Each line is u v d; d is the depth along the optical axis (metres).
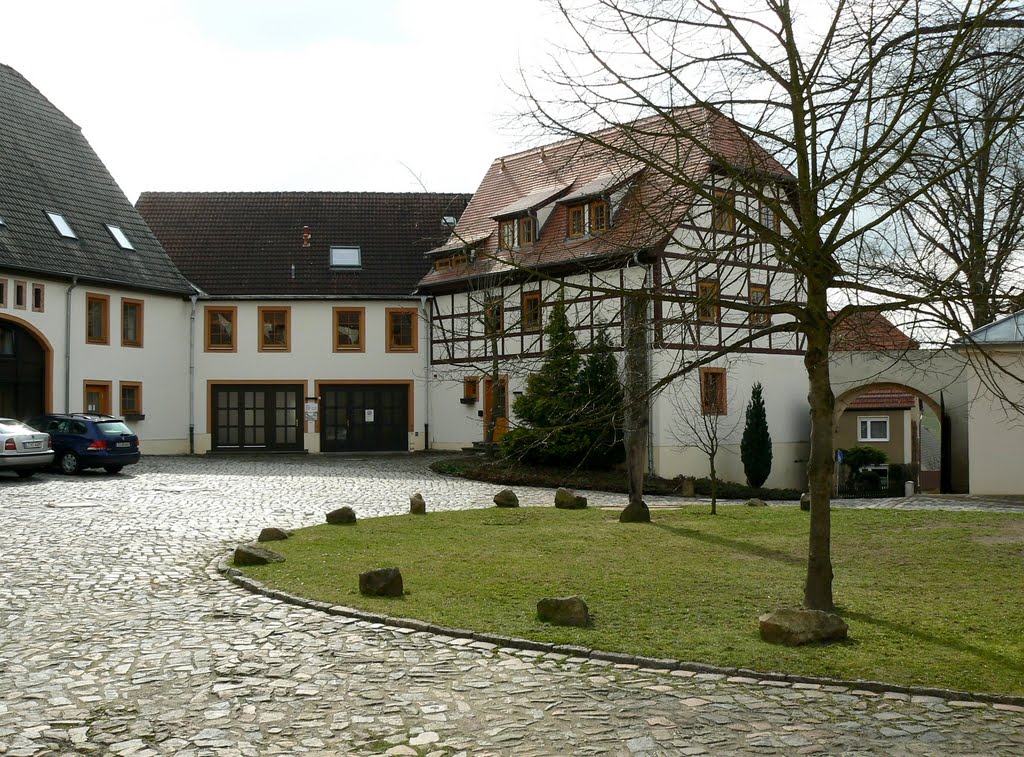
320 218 39.28
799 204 9.26
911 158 8.44
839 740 6.05
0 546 13.55
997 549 13.10
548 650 8.26
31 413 29.84
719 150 9.95
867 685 7.14
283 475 26.55
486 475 26.47
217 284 36.53
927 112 7.72
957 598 10.13
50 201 32.03
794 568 12.01
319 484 24.08
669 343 10.27
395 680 7.40
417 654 8.16
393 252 38.28
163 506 18.69
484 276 31.84
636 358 11.10
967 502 20.05
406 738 6.15
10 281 28.88
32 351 29.92
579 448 25.97
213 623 9.26
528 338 30.55
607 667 7.75
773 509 18.66
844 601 9.98
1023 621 9.05
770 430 31.05
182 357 35.66
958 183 9.71
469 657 8.05
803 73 8.55
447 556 12.88
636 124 9.38
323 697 6.98
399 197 40.31
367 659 7.99
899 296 8.66
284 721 6.47
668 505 20.23
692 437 28.27
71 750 5.96
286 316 36.78
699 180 9.17
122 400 33.22
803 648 8.13
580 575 11.53
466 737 6.16
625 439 16.98
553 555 12.99
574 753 5.87
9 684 7.28
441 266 36.34
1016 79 8.11
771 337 31.03
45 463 24.00
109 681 7.36
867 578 11.30
